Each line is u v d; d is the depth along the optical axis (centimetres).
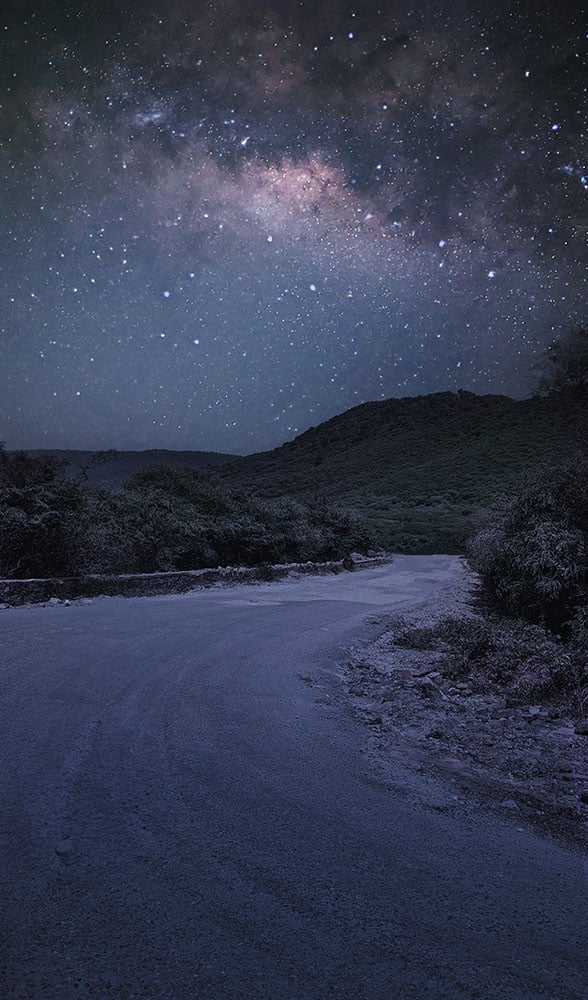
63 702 477
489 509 1605
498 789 364
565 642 985
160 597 1260
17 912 206
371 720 499
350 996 170
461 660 756
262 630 911
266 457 13175
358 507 6906
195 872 237
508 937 205
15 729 407
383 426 12581
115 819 283
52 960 182
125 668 607
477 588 1952
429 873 248
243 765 366
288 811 303
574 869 262
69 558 1195
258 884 230
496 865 261
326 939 197
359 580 2069
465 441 9900
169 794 315
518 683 661
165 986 172
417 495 7269
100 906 211
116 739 400
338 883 235
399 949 194
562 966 190
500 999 172
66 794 309
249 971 180
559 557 1092
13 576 1142
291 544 2239
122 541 1403
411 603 1451
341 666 729
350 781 354
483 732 495
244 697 534
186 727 435
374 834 284
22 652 645
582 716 571
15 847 252
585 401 10038
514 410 10750
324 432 13600
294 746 411
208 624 923
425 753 427
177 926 201
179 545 1582
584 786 379
